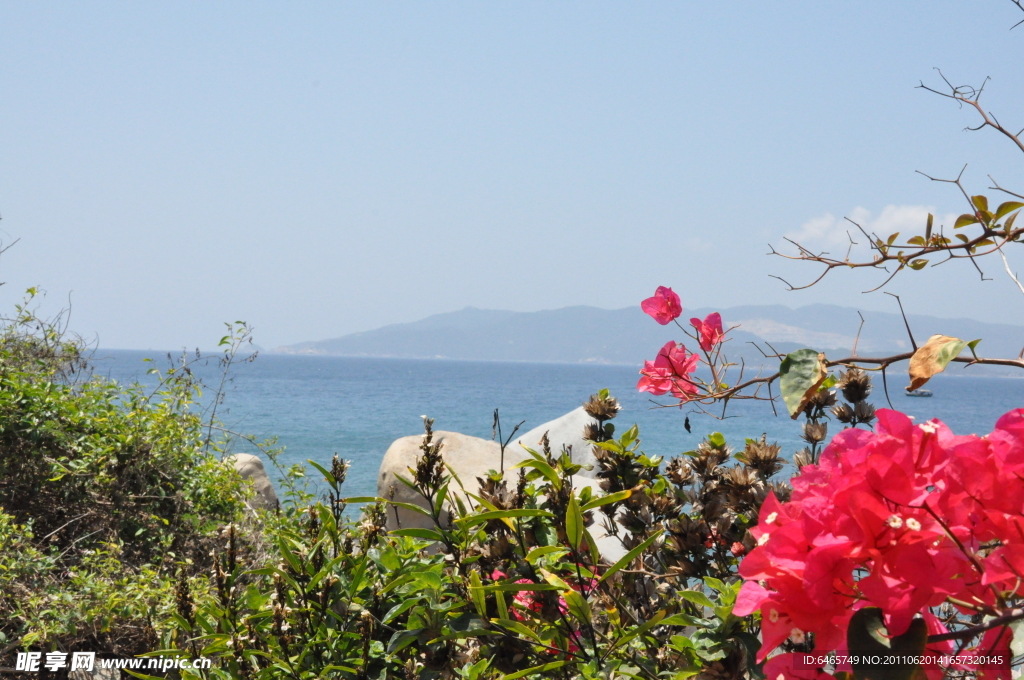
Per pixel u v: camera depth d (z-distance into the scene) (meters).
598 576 2.12
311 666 2.13
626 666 1.92
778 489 2.18
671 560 2.38
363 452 24.05
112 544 4.34
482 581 2.07
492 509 2.20
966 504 1.12
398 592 2.14
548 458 2.46
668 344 2.36
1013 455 1.15
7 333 6.00
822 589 1.08
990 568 1.09
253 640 2.17
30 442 4.96
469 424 38.72
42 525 4.86
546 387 103.31
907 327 1.57
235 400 49.94
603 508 2.53
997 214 1.89
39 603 3.65
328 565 2.15
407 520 5.06
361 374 144.75
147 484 5.27
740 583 1.75
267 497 6.94
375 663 2.10
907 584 1.04
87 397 5.73
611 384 122.94
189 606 2.21
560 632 2.00
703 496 2.36
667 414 30.39
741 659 1.66
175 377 6.36
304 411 43.22
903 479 1.07
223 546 4.70
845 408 2.52
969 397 111.75
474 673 1.89
